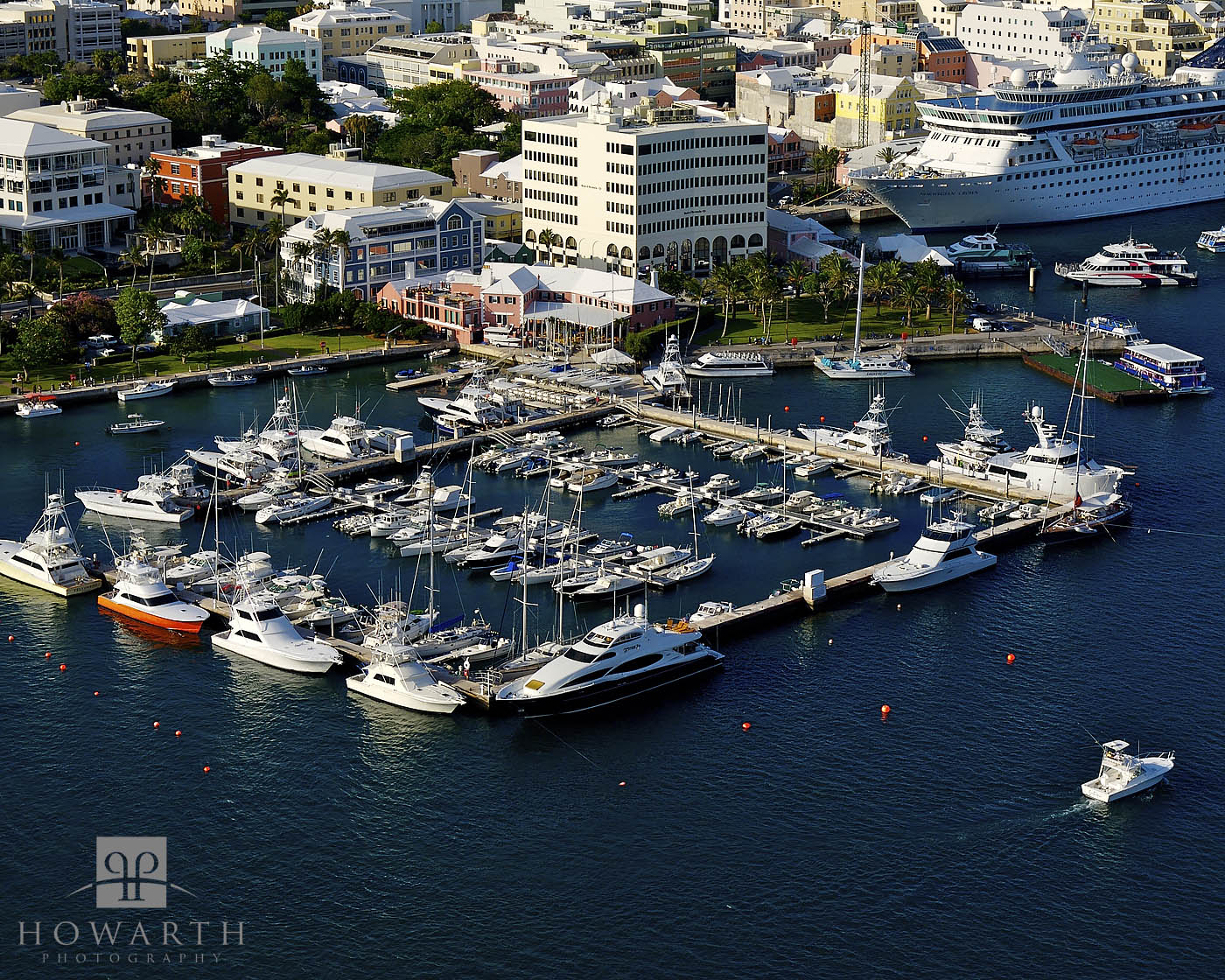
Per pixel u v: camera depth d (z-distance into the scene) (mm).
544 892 196375
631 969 184000
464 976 183625
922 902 193875
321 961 186250
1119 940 188125
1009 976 182625
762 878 198000
